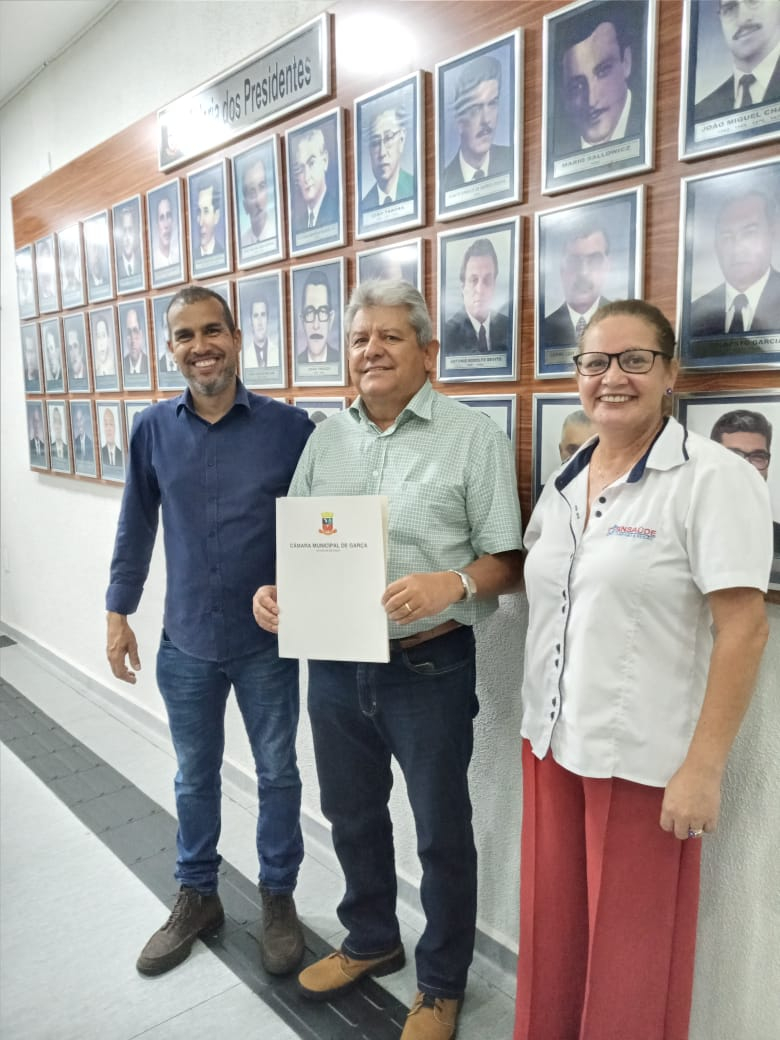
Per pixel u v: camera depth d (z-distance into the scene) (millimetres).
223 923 1873
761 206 1114
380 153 1694
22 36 2846
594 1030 1155
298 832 1798
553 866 1235
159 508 1885
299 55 1861
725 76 1134
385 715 1433
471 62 1482
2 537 4168
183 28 2303
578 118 1327
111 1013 1589
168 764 2713
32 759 2764
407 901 1938
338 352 1879
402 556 1373
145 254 2566
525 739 1277
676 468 1052
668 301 1251
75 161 2930
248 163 2074
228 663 1697
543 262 1418
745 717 1248
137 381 2719
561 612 1166
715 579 981
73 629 3543
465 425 1383
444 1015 1484
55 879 2045
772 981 1273
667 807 1015
